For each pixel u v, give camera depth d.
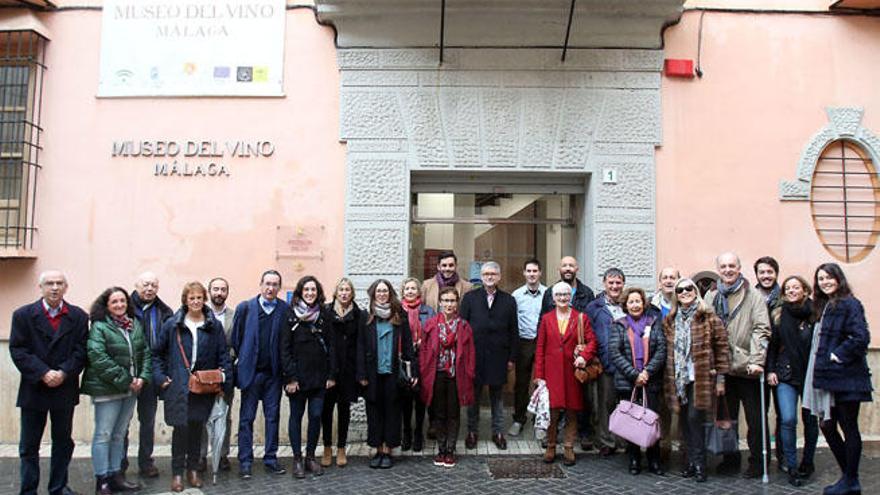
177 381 5.09
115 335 4.97
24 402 4.71
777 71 7.08
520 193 7.39
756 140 7.02
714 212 6.95
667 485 5.23
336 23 6.96
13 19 6.82
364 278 6.84
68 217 6.85
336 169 6.95
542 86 7.01
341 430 5.79
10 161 6.86
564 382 5.73
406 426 6.24
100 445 4.97
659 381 5.51
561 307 5.86
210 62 6.99
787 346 5.26
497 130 6.98
